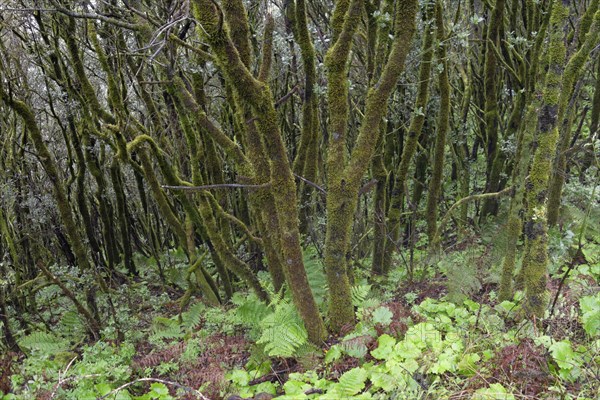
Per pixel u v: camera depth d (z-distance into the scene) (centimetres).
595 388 250
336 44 273
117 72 461
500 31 511
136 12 328
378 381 266
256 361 320
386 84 278
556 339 293
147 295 511
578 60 290
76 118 510
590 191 416
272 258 354
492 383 269
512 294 357
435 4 382
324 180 498
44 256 539
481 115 581
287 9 366
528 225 304
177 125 474
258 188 298
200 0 243
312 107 352
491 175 533
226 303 466
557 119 282
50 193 517
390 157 476
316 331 307
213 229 373
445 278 438
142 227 642
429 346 301
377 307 328
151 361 341
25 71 485
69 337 402
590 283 357
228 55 249
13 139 468
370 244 540
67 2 395
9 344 375
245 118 296
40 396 282
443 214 611
